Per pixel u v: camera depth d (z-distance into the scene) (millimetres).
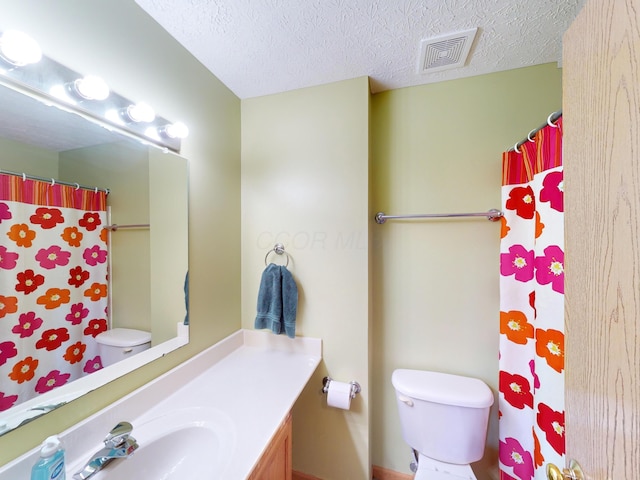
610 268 415
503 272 1176
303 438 1357
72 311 746
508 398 1151
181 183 1091
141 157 939
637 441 355
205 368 1164
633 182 365
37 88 647
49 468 549
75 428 689
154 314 971
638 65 356
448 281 1332
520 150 1140
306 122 1372
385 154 1411
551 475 548
